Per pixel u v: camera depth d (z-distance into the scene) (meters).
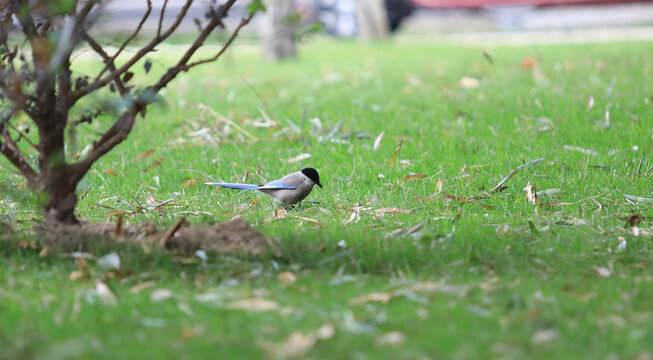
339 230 10.38
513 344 6.31
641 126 16.66
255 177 13.84
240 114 19.88
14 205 11.55
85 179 12.52
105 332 6.65
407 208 11.74
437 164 14.27
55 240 9.12
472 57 31.66
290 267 8.58
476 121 18.22
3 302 7.37
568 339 6.40
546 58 29.56
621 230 10.16
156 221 11.02
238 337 6.54
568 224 10.59
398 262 8.77
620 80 23.03
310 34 9.10
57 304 7.35
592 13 50.97
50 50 7.98
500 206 11.75
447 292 7.71
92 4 8.17
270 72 29.19
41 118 8.91
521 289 7.76
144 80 26.39
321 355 6.18
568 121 17.38
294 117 19.56
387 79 26.22
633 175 13.09
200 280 8.23
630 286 7.74
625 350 6.14
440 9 45.16
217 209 11.85
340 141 16.38
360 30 42.91
